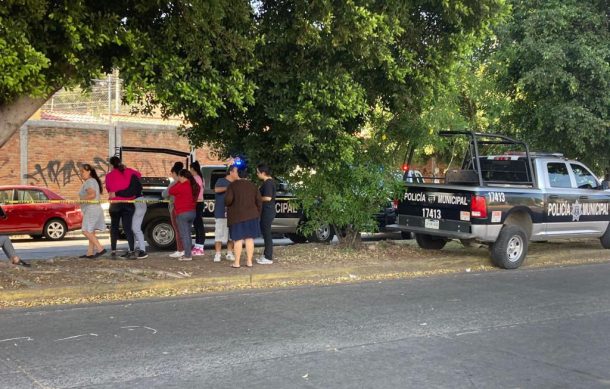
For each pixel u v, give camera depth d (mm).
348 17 8578
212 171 13969
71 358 5668
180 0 7656
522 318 7508
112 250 11109
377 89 10836
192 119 10586
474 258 11805
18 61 6840
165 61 8086
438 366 5605
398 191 11883
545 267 11953
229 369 5430
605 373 5508
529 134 15367
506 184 12383
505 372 5480
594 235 13039
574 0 13953
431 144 12469
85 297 8359
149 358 5707
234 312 7629
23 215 16844
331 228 15227
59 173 24891
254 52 9188
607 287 9688
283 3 9102
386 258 11508
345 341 6371
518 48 14000
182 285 9039
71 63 7438
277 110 9500
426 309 7922
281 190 14062
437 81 10820
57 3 7395
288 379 5191
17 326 6797
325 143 10047
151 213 13648
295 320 7242
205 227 13891
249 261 10273
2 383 4980
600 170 15875
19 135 23922
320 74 9234
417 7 10172
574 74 13828
